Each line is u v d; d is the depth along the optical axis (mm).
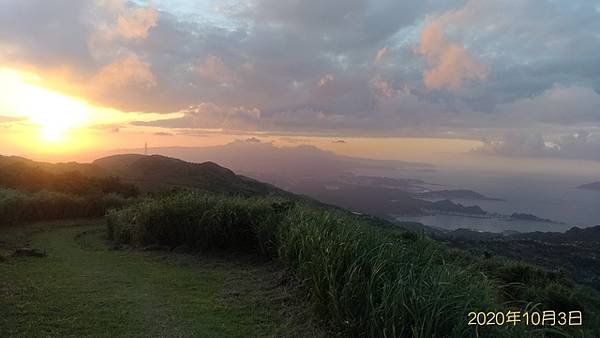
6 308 5523
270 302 6160
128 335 4855
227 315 5633
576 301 7051
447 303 4094
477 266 6395
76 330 4941
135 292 6598
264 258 8922
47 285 6773
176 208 10945
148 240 11352
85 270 8180
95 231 16500
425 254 5844
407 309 4164
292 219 8375
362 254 5418
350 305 4801
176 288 6922
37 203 18750
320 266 5531
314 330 5121
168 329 5082
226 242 9992
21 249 9961
